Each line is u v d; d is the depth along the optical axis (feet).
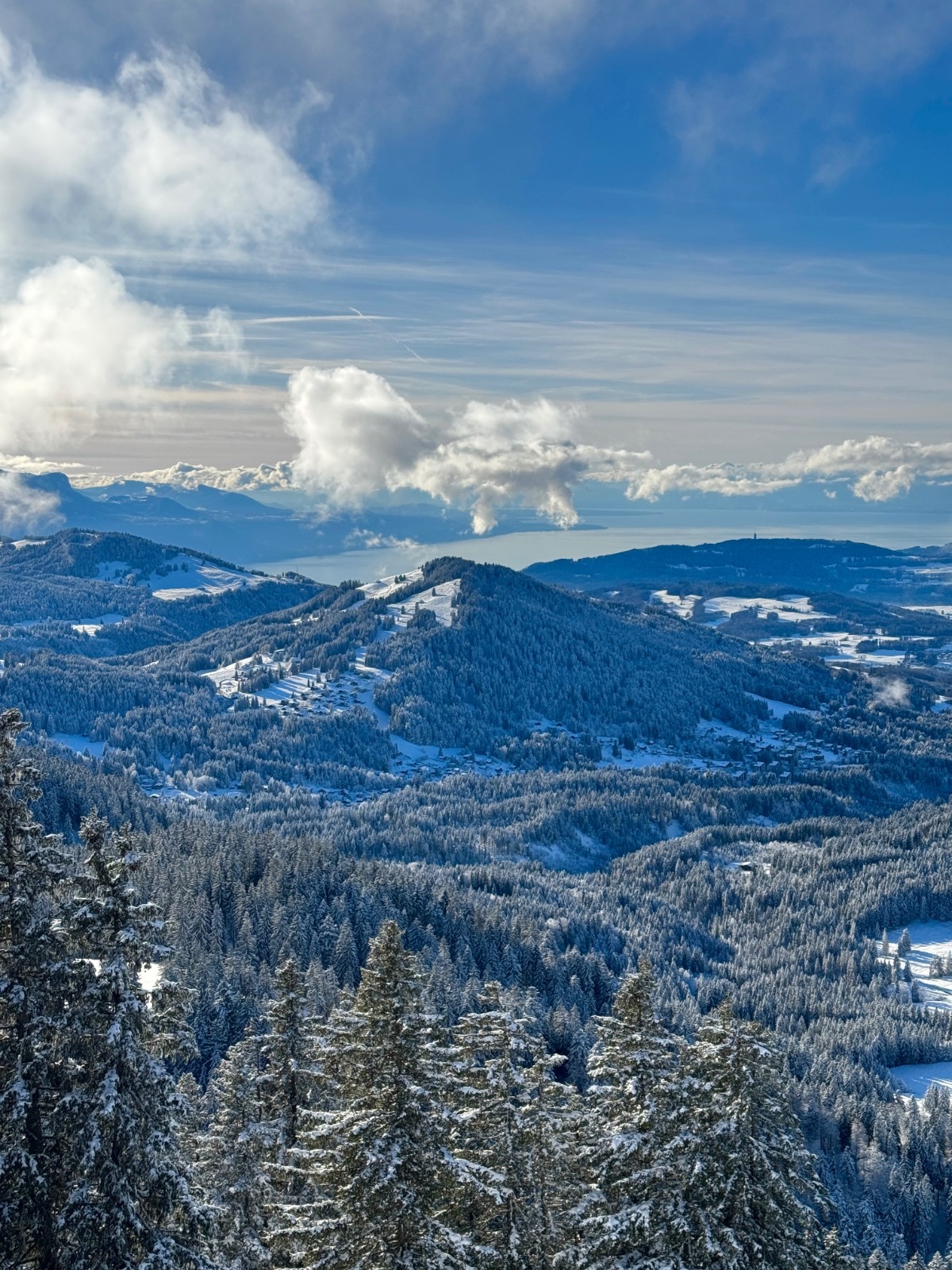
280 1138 145.59
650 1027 122.62
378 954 111.55
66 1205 89.20
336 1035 114.52
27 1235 91.09
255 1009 418.92
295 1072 148.77
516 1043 128.16
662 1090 118.32
